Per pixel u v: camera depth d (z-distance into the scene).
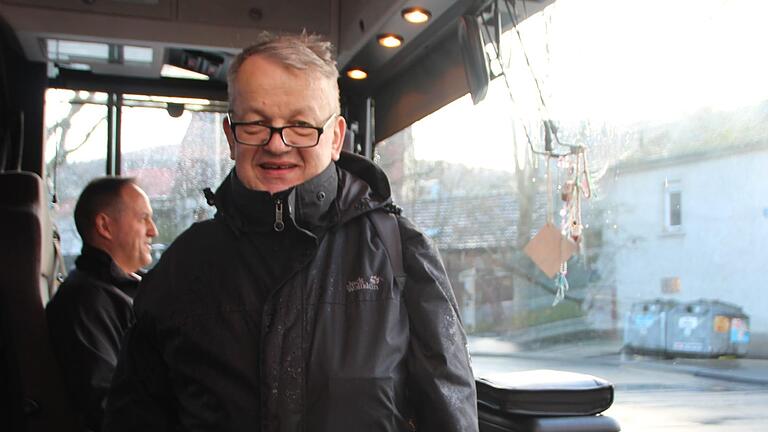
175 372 1.20
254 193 1.16
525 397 1.61
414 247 1.22
